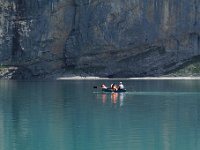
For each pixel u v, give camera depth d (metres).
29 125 128.75
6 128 125.06
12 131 121.19
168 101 178.50
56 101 182.50
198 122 130.38
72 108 160.62
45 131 120.75
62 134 117.06
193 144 106.75
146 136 114.12
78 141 110.12
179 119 135.25
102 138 112.56
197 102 174.38
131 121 132.75
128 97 194.50
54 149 104.06
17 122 133.50
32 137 114.50
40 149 104.12
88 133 117.69
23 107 164.88
